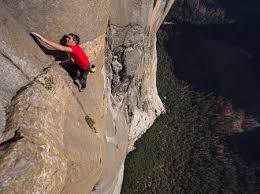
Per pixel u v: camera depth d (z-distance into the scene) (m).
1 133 12.42
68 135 15.98
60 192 15.38
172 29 109.19
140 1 27.53
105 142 22.33
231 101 90.69
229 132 78.94
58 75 15.71
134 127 40.25
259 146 78.12
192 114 78.00
